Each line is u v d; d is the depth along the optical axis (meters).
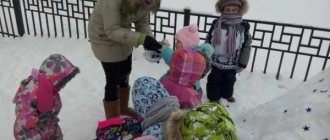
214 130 1.45
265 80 4.11
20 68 4.23
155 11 2.50
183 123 1.51
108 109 2.88
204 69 2.31
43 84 2.05
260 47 4.20
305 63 4.92
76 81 3.92
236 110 3.44
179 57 2.18
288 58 5.08
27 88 2.10
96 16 2.55
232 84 3.49
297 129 1.57
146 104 1.87
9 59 4.47
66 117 3.24
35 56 4.59
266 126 1.78
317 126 1.54
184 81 2.21
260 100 3.65
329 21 7.67
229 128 1.50
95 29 2.59
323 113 1.58
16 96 2.17
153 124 1.77
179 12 4.34
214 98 3.52
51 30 5.63
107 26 2.39
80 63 4.40
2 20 6.06
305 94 1.79
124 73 2.96
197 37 2.66
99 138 2.12
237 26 3.25
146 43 2.33
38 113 2.09
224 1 3.19
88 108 3.41
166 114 1.74
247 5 3.21
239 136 1.82
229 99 3.58
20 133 2.10
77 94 3.66
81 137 2.96
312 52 5.56
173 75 2.23
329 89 1.71
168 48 2.44
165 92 1.91
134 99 1.94
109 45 2.60
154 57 2.56
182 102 2.17
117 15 2.38
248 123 1.92
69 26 5.21
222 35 3.27
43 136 2.17
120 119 2.20
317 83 1.83
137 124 2.10
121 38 2.37
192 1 8.90
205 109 1.54
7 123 3.14
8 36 5.34
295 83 4.06
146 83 1.92
